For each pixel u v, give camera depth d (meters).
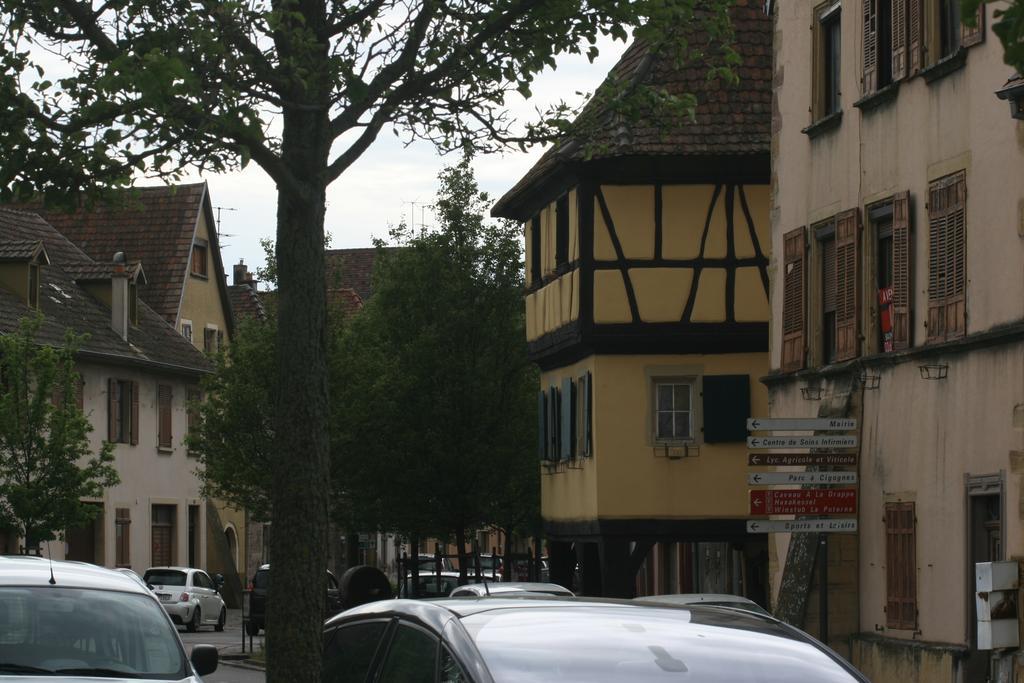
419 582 52.66
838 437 24.38
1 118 14.12
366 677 8.02
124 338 65.50
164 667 12.31
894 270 25.38
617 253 36.12
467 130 15.99
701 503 36.06
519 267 47.41
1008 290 21.92
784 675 6.63
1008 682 20.00
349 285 107.06
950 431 23.44
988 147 22.59
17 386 44.94
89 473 45.38
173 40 13.95
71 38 14.40
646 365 36.22
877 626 25.69
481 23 15.68
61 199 14.59
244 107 13.63
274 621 14.84
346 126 15.16
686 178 36.09
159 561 68.12
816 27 28.92
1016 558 21.30
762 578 37.00
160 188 78.75
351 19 15.36
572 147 35.91
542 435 42.94
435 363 46.59
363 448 46.84
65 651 12.09
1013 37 11.41
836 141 27.94
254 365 47.78
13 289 59.91
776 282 30.44
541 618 7.17
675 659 6.68
